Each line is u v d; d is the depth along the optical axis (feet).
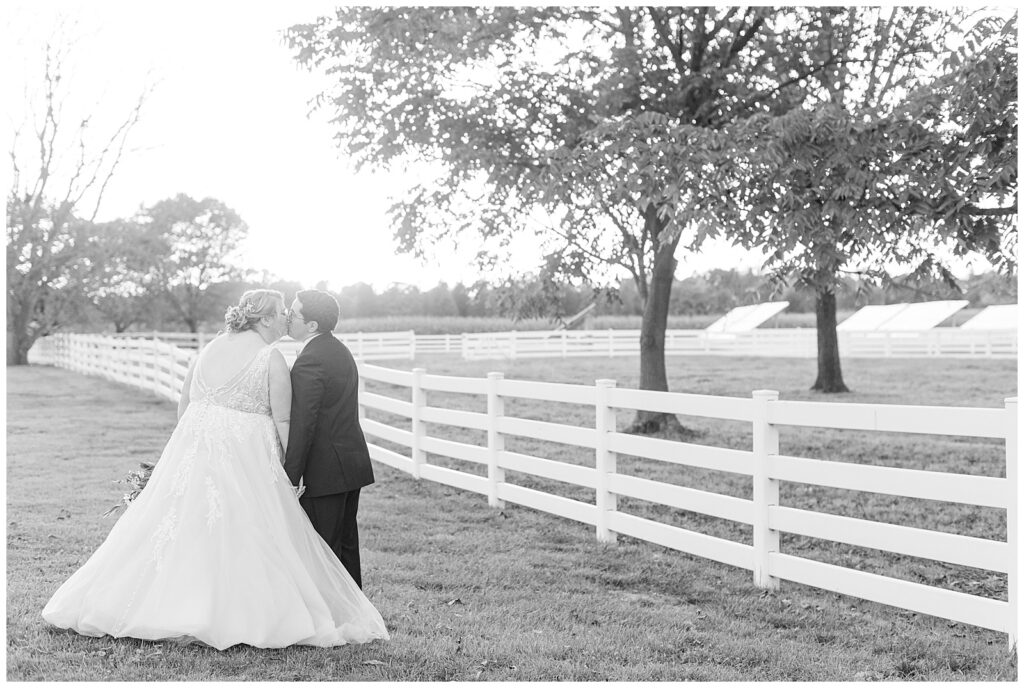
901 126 32.86
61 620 16.60
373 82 42.63
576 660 16.72
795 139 33.47
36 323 144.46
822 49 44.01
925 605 18.74
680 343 133.49
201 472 16.62
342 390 17.95
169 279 214.90
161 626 15.97
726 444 47.65
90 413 61.00
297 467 17.24
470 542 26.40
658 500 25.25
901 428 19.26
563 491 36.06
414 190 47.42
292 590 16.51
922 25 41.86
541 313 52.44
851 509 32.91
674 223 34.53
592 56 44.27
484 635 17.94
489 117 43.29
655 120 35.73
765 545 22.18
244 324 17.69
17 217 128.06
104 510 29.09
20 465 38.88
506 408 66.49
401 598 20.43
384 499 33.04
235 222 223.92
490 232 48.39
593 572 23.49
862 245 37.52
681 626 19.25
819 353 74.84
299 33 41.88
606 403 26.89
